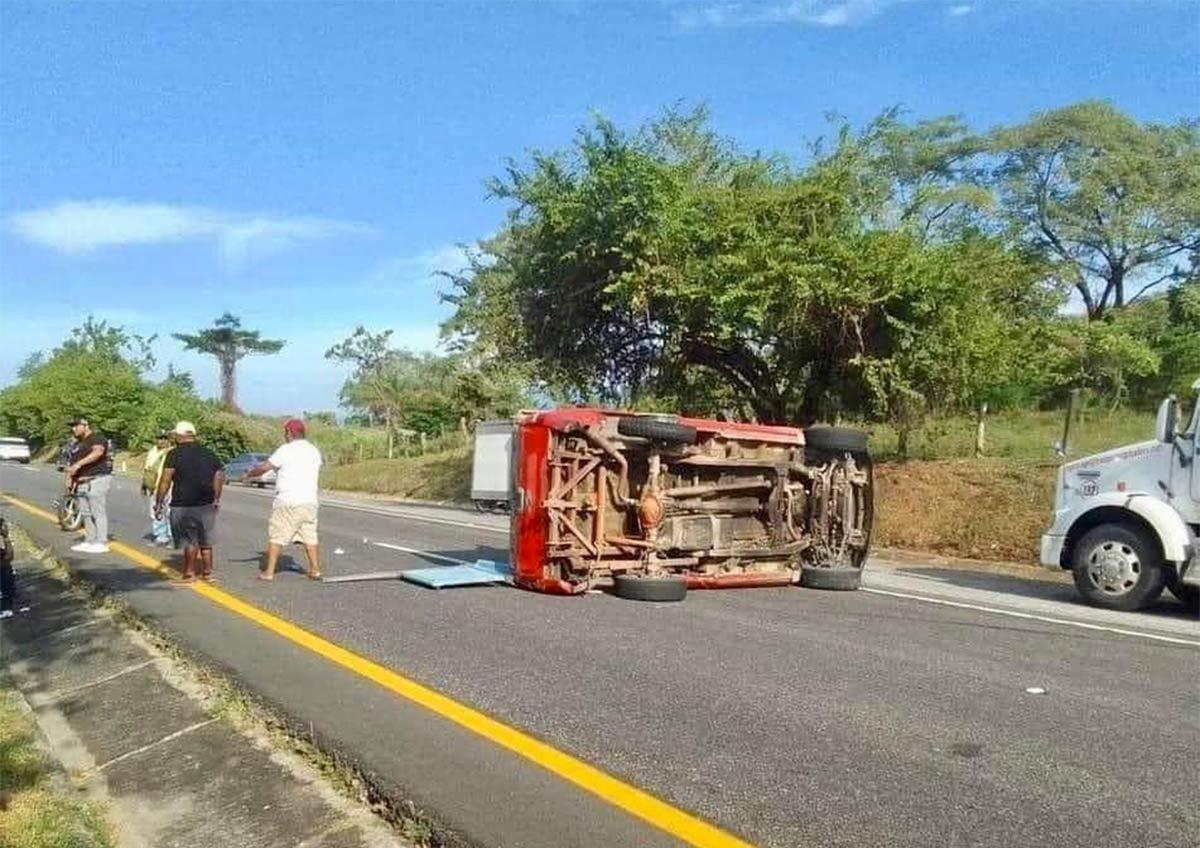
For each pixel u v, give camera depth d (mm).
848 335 21703
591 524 11969
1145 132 43969
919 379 21703
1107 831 5102
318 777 5766
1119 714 7227
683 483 12516
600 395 27328
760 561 13062
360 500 35281
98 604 10711
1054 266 34219
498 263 29625
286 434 12789
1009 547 17875
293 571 13391
